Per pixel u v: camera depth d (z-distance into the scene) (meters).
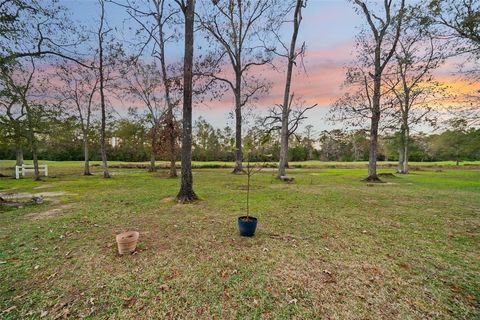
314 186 11.61
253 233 4.27
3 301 2.36
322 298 2.40
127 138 26.45
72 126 17.03
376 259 3.31
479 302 2.35
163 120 16.61
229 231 4.52
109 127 23.52
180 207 6.67
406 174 19.98
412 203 7.39
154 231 4.54
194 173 19.80
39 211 6.25
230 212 6.07
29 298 2.41
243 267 3.05
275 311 2.20
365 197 8.45
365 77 14.20
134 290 2.55
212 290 2.54
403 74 15.65
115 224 5.02
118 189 10.38
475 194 9.22
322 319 2.10
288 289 2.56
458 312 2.20
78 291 2.54
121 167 27.02
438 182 13.61
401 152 22.05
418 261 3.26
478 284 2.69
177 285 2.64
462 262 3.24
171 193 9.12
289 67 14.11
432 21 9.07
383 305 2.29
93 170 23.48
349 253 3.52
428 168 27.64
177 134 16.09
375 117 13.84
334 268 3.04
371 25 13.51
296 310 2.22
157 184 12.21
